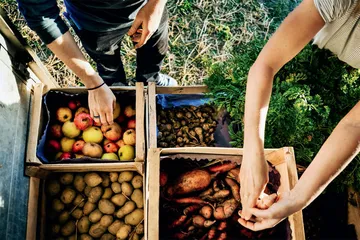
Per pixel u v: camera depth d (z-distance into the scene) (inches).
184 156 66.2
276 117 72.0
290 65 76.9
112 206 79.6
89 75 72.6
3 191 66.1
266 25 134.0
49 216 80.0
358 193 77.7
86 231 80.2
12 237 68.9
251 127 50.8
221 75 84.4
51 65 118.2
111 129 81.8
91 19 73.0
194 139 85.7
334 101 77.0
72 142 82.7
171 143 85.1
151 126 78.5
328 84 77.2
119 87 83.8
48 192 80.0
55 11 62.7
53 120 84.0
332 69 76.0
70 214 80.4
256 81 50.6
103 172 80.5
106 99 76.9
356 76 76.7
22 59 76.7
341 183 77.8
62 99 85.2
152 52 93.6
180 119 88.1
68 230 79.6
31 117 78.2
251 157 50.8
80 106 85.8
